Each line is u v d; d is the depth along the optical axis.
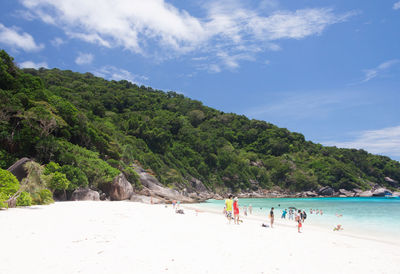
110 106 122.31
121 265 6.68
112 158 56.59
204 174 104.62
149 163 82.25
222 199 94.62
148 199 49.09
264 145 145.25
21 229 10.48
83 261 6.80
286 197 115.06
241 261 7.98
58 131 44.62
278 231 17.36
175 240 10.59
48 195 24.94
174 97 181.88
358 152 159.25
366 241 16.20
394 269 8.66
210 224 17.62
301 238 14.45
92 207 24.08
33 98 42.66
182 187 84.94
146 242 9.76
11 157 31.52
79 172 35.59
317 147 158.38
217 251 9.08
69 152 40.88
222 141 132.62
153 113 130.25
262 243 11.41
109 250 8.15
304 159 139.75
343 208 54.44
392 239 18.98
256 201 84.19
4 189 18.02
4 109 33.97
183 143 115.62
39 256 7.02
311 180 121.75
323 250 11.13
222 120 160.88
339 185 125.19
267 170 128.50
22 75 46.75
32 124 35.97
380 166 149.88
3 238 8.77
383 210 49.25
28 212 16.36
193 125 150.12
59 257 7.04
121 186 43.81
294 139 157.00
